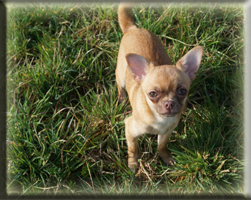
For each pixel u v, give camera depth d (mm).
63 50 1061
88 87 1036
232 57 1090
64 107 1001
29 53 1088
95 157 936
